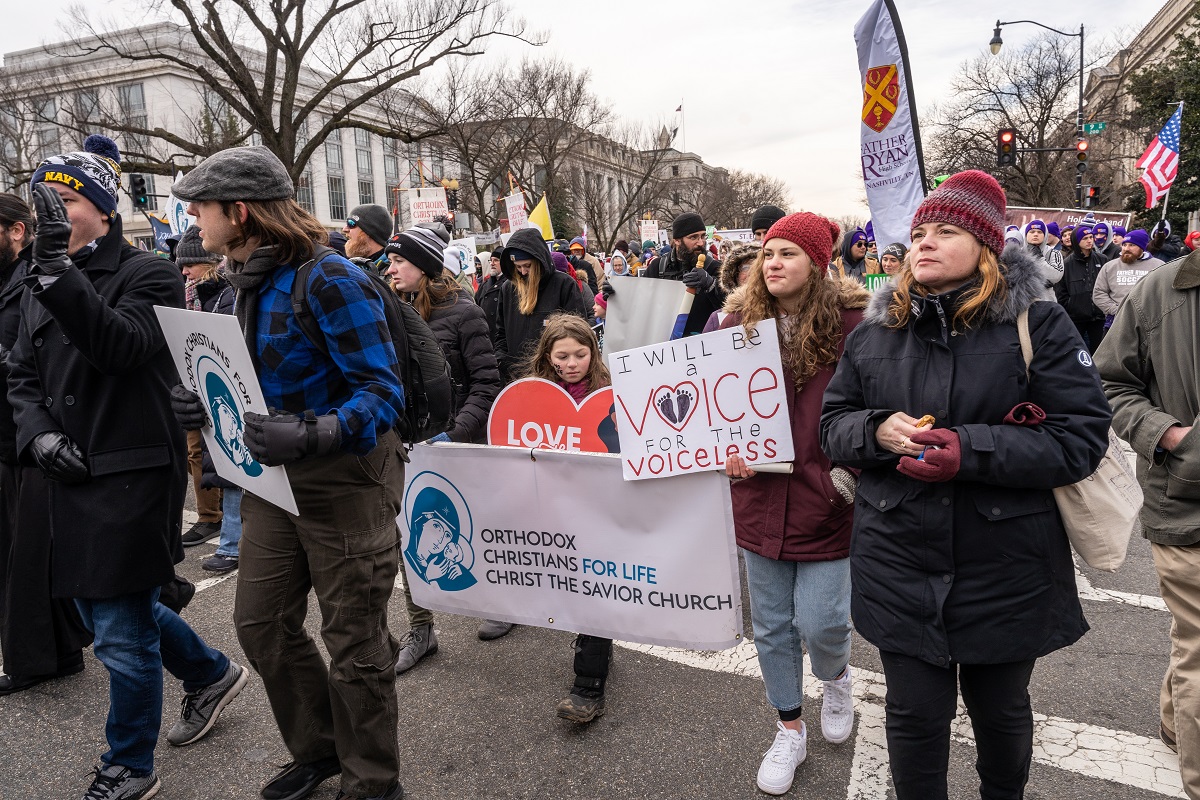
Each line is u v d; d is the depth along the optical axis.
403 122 27.95
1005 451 1.80
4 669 3.46
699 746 2.91
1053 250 8.16
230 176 2.09
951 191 1.91
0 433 3.29
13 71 22.72
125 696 2.61
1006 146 20.61
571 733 3.02
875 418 1.99
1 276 3.36
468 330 3.86
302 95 41.59
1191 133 28.70
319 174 49.50
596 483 2.82
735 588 2.64
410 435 2.78
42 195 2.27
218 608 4.30
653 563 2.77
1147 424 2.35
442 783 2.76
